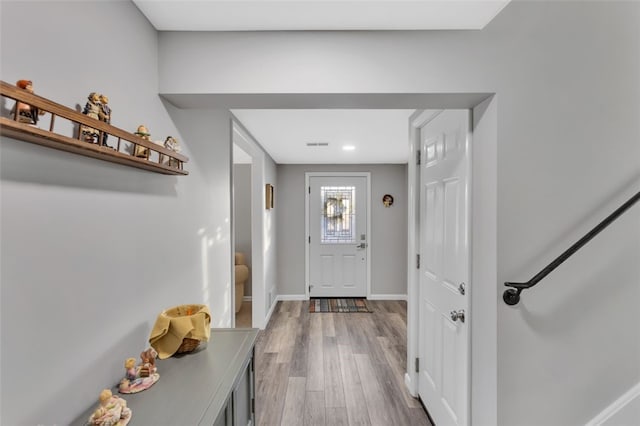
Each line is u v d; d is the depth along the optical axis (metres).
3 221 0.61
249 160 4.59
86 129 0.79
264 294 3.60
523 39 1.29
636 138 1.31
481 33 1.29
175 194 1.34
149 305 1.13
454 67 1.29
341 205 4.78
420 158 2.19
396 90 1.29
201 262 1.62
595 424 1.31
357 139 3.05
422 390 2.14
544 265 1.30
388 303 4.59
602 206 1.31
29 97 0.59
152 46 1.21
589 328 1.32
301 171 4.75
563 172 1.30
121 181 0.97
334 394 2.26
